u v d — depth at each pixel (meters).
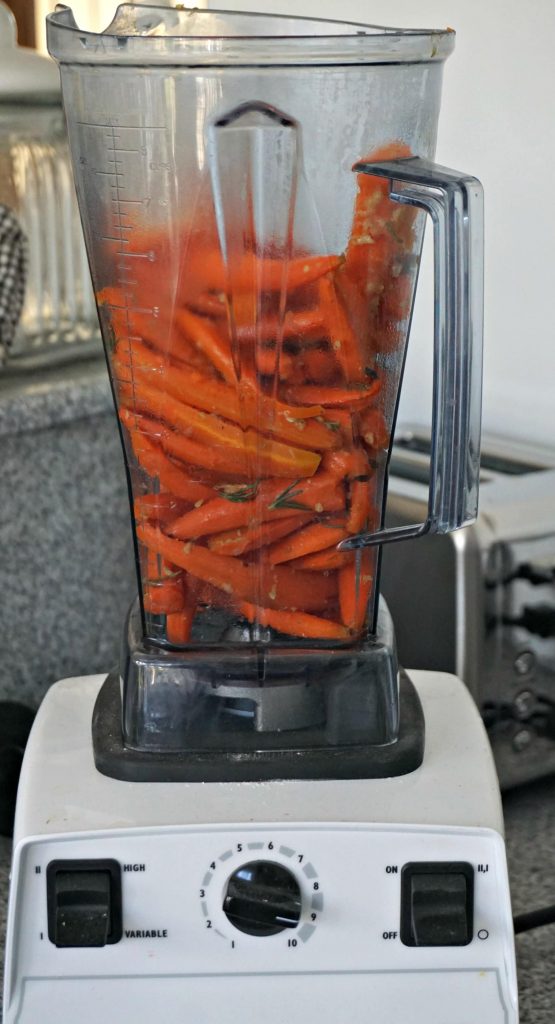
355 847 0.51
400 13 0.90
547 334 0.88
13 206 0.82
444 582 0.72
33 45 1.24
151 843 0.51
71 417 0.85
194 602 0.55
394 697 0.55
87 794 0.53
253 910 0.50
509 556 0.71
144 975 0.52
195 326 0.50
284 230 0.49
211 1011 0.52
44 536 0.87
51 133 0.84
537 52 0.83
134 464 0.54
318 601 0.55
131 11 0.59
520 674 0.74
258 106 0.47
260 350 0.50
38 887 0.51
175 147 0.48
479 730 0.59
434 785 0.54
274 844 0.51
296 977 0.52
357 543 0.53
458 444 0.52
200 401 0.51
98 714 0.58
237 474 0.53
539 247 0.86
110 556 0.92
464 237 0.48
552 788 0.80
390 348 0.53
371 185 0.49
